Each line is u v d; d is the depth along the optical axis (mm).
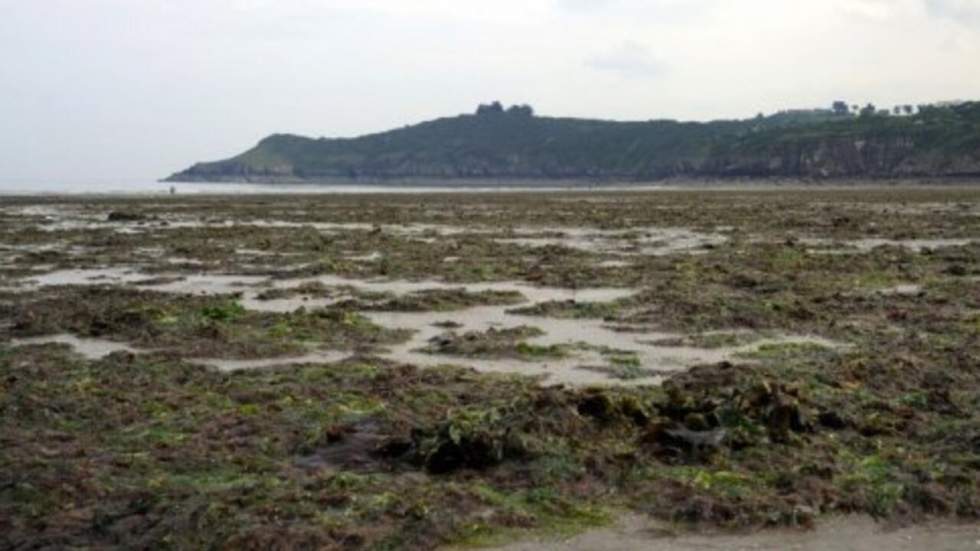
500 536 8062
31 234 42625
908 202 77000
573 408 10531
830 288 23047
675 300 20766
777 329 17703
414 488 8891
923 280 24484
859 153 188875
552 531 8164
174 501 8508
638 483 9086
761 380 11406
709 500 8602
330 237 40312
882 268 27109
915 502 8688
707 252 32562
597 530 8195
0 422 11055
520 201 87750
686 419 10367
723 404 10656
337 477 9055
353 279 26281
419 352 15914
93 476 9148
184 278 26688
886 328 17641
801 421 10492
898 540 8047
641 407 10789
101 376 13602
